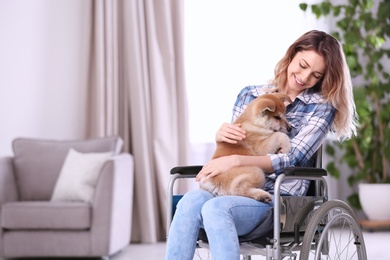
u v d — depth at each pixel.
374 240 5.13
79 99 5.51
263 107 2.45
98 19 5.36
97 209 4.24
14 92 5.36
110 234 4.24
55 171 4.88
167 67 5.45
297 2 5.84
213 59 5.67
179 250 2.27
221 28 5.70
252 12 5.74
